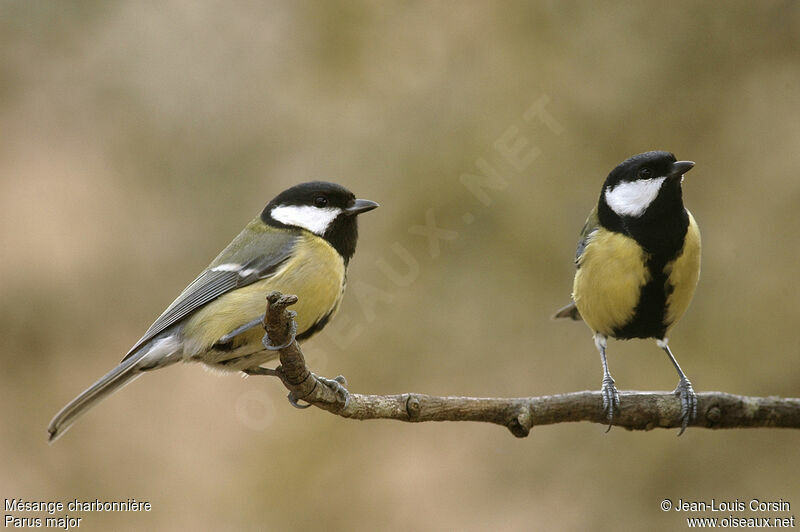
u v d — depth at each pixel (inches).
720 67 485.7
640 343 461.4
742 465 440.8
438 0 512.1
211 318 293.1
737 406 293.4
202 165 510.9
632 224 302.7
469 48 506.6
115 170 511.2
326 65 515.2
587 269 315.0
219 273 300.7
